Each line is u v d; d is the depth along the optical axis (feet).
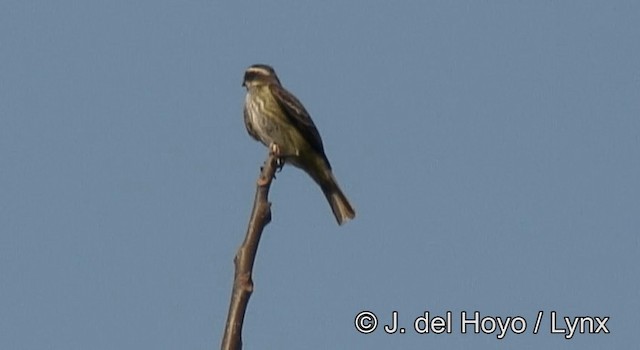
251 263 31.09
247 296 30.40
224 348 29.68
